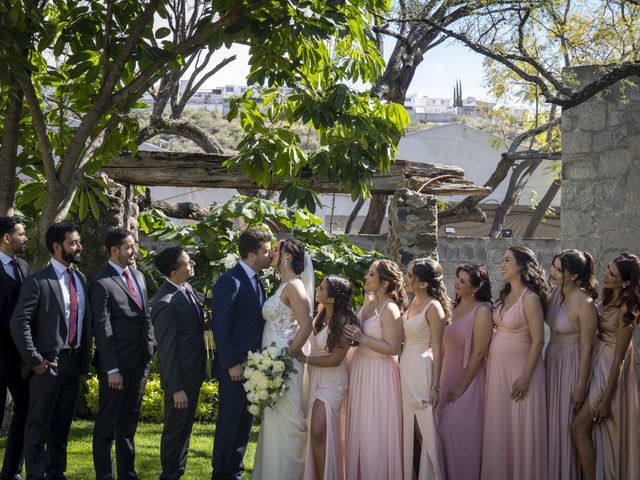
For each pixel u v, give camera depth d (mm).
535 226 18469
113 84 6129
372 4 6945
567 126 8281
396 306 5441
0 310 5211
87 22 6316
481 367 5609
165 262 5418
